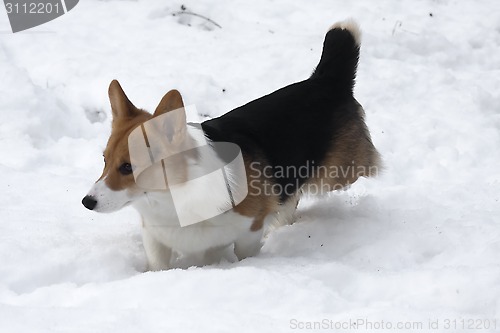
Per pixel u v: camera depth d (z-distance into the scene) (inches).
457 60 388.8
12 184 258.1
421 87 351.3
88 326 156.7
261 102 229.9
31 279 190.5
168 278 183.2
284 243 225.8
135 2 417.1
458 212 241.3
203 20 404.2
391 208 250.5
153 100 323.9
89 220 234.5
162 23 400.2
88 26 391.2
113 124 197.2
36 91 325.7
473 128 317.1
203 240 206.2
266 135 218.8
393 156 295.7
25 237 210.5
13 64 348.2
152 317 162.7
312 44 377.4
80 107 330.0
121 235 225.5
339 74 244.2
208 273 185.3
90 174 277.7
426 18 418.3
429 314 166.2
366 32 394.3
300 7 420.8
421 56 386.9
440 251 214.4
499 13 428.8
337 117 239.1
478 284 181.2
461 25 414.6
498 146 305.1
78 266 198.2
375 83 346.9
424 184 275.0
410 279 187.9
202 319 161.5
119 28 392.8
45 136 306.7
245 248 214.7
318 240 225.1
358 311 169.3
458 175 286.5
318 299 175.8
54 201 248.1
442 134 311.6
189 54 368.8
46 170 279.7
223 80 347.3
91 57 359.9
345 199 257.1
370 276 191.0
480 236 218.4
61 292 181.6
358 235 224.8
